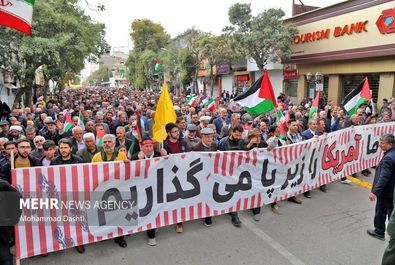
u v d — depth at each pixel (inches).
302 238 204.1
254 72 1138.7
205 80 1486.2
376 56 698.8
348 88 806.5
